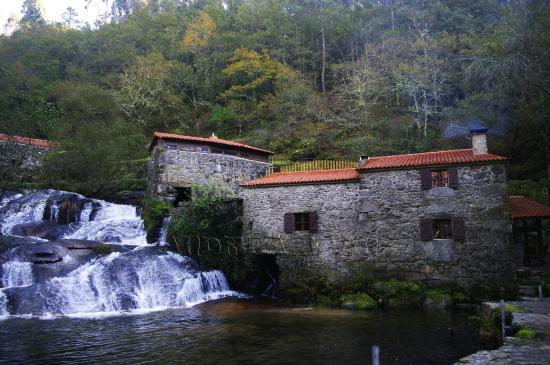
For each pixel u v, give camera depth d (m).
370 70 44.38
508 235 16.62
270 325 13.97
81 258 19.73
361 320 14.66
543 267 18.98
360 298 17.61
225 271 21.64
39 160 35.59
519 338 8.38
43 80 54.56
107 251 20.75
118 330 13.24
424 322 14.10
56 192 29.84
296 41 57.06
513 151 31.39
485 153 18.22
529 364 6.65
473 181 17.48
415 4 61.19
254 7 66.56
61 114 42.50
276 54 55.91
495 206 16.98
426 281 17.59
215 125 51.78
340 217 19.50
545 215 19.17
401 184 18.64
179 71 55.06
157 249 22.03
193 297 19.38
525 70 25.00
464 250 17.19
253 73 53.47
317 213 19.95
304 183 20.34
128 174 36.00
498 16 53.81
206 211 22.28
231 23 64.38
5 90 39.69
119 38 64.94
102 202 28.42
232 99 53.59
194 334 12.67
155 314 16.16
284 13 63.69
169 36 63.91
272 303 18.83
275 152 41.19
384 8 63.59
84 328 13.52
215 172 28.52
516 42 25.19
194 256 22.12
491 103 33.69
